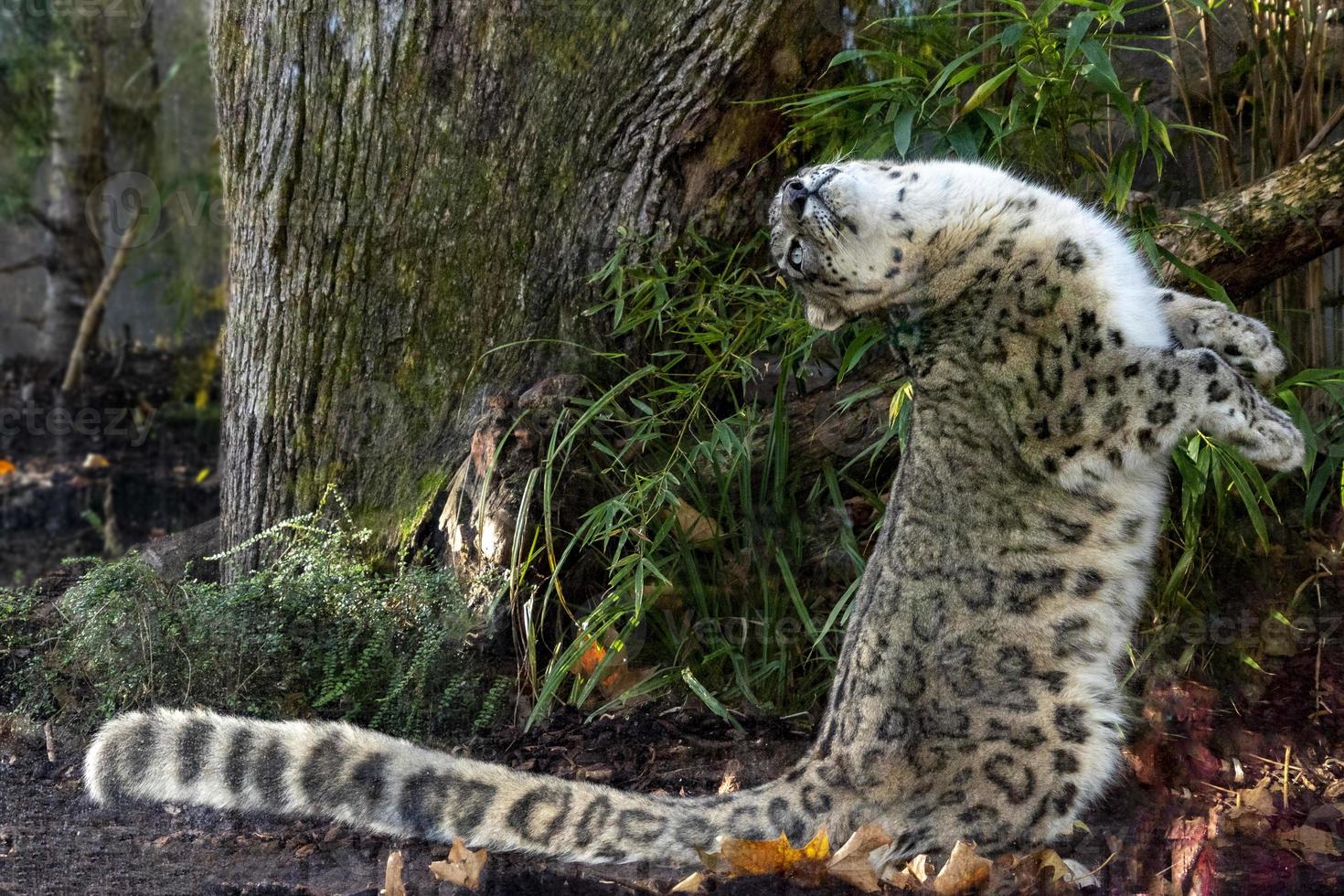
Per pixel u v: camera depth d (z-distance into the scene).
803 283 4.31
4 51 10.77
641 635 4.84
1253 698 4.47
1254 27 5.04
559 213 5.04
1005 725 3.66
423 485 5.10
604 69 4.94
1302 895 3.37
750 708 4.66
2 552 7.44
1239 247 4.46
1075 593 3.82
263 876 3.49
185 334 11.32
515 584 4.60
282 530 5.22
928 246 4.05
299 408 5.21
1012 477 3.89
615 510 4.57
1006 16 4.55
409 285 5.09
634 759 4.33
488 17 4.89
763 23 4.85
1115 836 3.79
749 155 5.05
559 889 3.45
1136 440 3.79
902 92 4.66
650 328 5.05
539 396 4.84
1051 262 3.90
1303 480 4.93
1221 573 4.84
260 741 3.79
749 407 5.04
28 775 4.17
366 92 4.96
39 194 11.72
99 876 3.45
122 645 4.52
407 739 4.37
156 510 8.34
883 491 5.11
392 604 4.71
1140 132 4.75
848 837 3.56
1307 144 4.96
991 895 3.42
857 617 3.91
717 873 3.46
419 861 3.61
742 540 4.92
